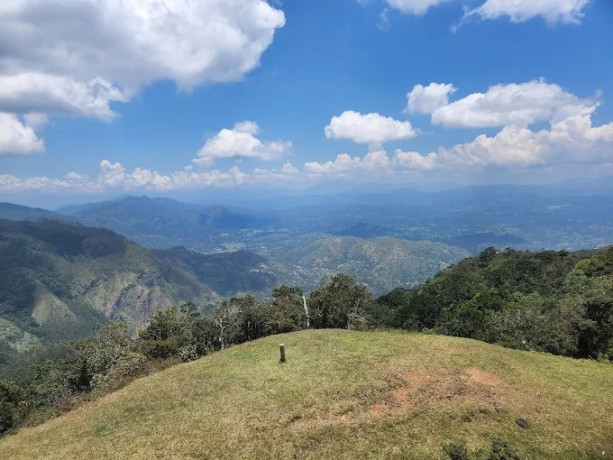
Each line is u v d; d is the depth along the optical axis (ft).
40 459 64.59
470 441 57.62
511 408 66.69
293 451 57.47
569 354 120.06
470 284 300.61
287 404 70.95
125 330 171.42
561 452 55.88
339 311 199.52
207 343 205.26
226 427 65.41
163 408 76.48
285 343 108.58
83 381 148.77
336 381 78.07
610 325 114.42
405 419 63.62
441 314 265.75
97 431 71.72
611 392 73.87
